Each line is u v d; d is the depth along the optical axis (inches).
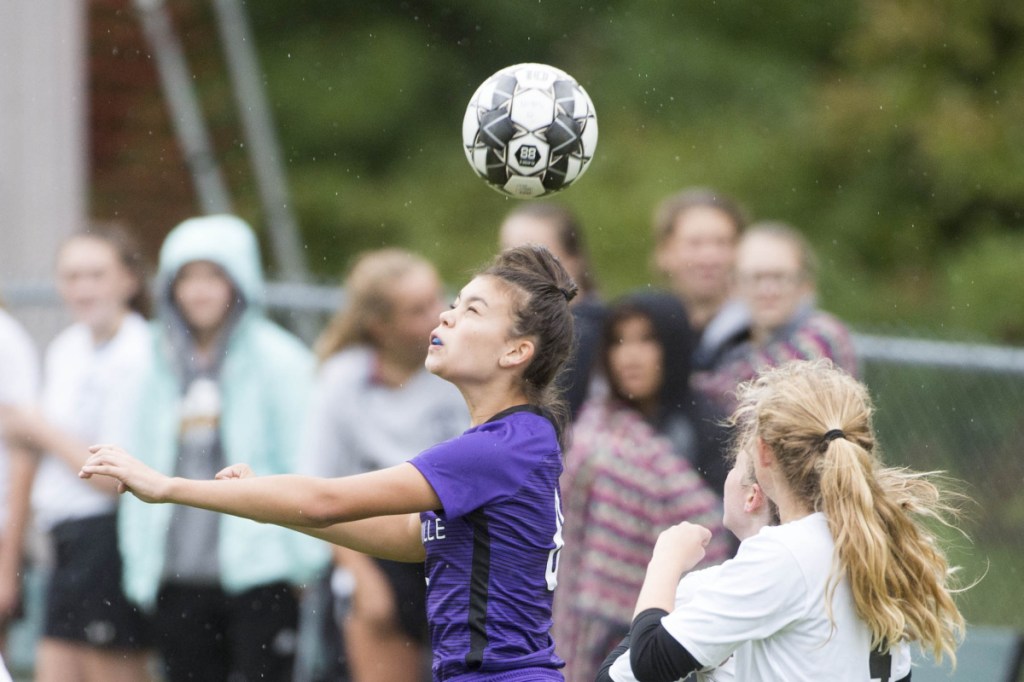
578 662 628.4
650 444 636.7
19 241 1132.5
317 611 710.5
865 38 1859.0
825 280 1754.4
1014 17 1824.6
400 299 675.4
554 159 571.8
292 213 1785.2
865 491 415.2
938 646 420.5
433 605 449.1
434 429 686.5
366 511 421.1
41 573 794.2
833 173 1823.3
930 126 1785.2
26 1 1133.1
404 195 1865.2
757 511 456.1
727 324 725.9
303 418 695.1
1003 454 844.0
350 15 2009.1
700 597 420.8
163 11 1350.9
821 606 413.7
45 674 707.4
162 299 706.8
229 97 1493.6
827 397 434.0
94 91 1284.4
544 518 449.1
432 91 1974.7
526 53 2011.6
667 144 1791.3
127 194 1274.6
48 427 718.5
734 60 1866.4
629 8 1951.3
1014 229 1813.5
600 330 654.5
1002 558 840.9
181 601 687.1
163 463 698.8
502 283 458.9
